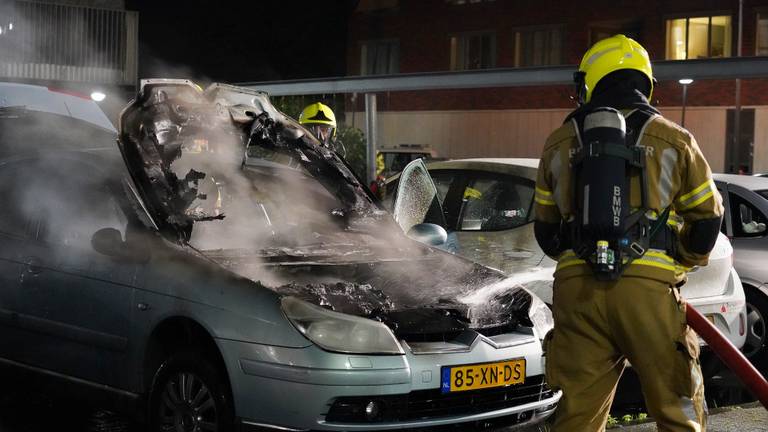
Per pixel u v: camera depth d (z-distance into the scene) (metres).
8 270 5.24
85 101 8.40
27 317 5.15
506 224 6.48
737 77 10.42
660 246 3.58
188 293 4.45
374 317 4.37
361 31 39.09
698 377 3.59
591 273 3.61
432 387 4.29
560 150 3.73
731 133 31.22
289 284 4.53
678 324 3.56
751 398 6.87
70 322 4.95
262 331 4.21
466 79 12.16
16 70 25.98
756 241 7.60
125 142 4.94
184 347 4.59
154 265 4.64
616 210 3.48
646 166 3.57
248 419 4.23
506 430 4.54
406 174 6.32
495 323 4.66
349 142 20.86
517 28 35.53
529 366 4.62
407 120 37.69
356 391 4.14
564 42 34.53
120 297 4.73
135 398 4.72
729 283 6.57
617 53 3.79
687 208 3.63
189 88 5.44
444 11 37.31
